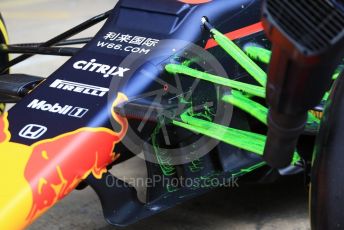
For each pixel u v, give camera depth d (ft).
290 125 5.44
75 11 27.35
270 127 5.57
